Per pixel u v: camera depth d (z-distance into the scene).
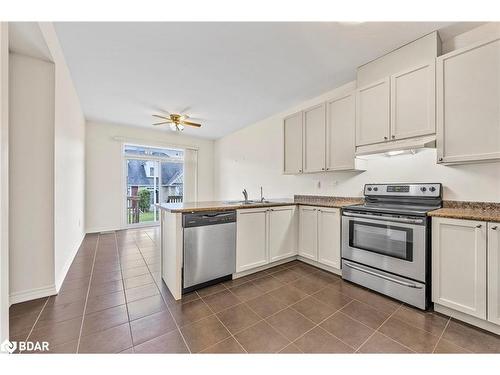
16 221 1.97
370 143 2.43
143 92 3.35
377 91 2.38
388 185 2.56
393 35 2.08
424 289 1.86
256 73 2.78
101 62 2.53
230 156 5.91
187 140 6.21
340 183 3.16
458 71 1.84
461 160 1.83
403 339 1.53
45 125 2.08
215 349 1.44
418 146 1.97
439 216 1.78
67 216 2.76
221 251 2.39
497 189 1.90
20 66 1.98
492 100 1.69
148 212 5.85
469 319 1.68
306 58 2.45
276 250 2.88
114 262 3.03
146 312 1.85
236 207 2.50
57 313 1.82
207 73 2.78
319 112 3.01
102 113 4.32
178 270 2.08
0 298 1.12
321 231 2.78
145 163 5.80
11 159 1.96
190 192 6.31
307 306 1.96
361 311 1.88
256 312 1.86
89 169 4.81
